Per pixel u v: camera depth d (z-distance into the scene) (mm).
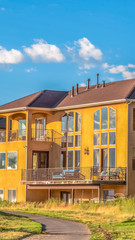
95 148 44031
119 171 41438
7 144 49000
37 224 25812
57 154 47281
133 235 21203
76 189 44344
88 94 47656
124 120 41906
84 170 43875
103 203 37188
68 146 46438
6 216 30172
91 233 22266
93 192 43125
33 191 46469
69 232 22766
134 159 41656
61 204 39781
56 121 47812
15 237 19875
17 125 51062
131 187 41219
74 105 45625
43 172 45375
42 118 49344
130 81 46656
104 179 41625
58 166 47062
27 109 47000
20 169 47188
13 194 47594
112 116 42906
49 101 49188
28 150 46781
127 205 32750
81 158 45062
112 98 42875
